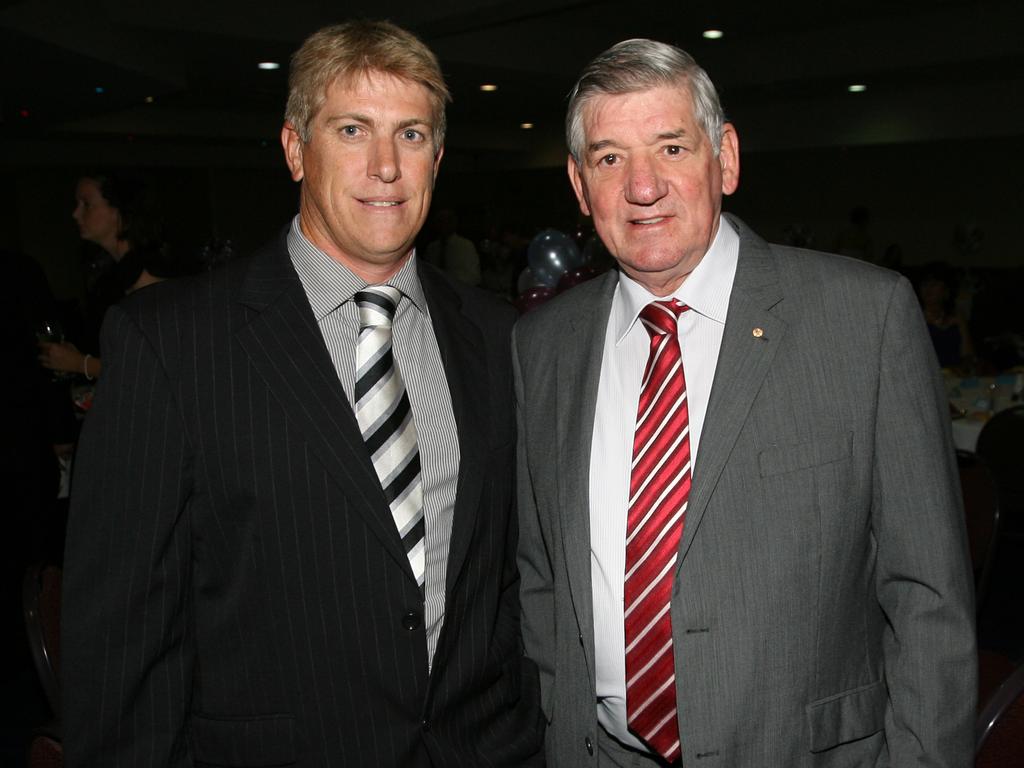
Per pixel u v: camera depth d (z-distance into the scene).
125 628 1.22
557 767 1.42
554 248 3.94
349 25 1.27
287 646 1.26
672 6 7.00
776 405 1.25
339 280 1.33
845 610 1.26
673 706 1.27
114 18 6.04
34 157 12.39
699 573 1.24
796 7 7.09
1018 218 10.02
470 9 5.73
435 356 1.42
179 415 1.23
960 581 1.23
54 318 3.19
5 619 3.52
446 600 1.32
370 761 1.28
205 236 14.95
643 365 1.37
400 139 1.27
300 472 1.25
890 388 1.24
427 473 1.34
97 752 1.23
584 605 1.34
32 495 3.18
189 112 11.94
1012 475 3.61
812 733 1.23
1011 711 1.49
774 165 11.91
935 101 9.61
